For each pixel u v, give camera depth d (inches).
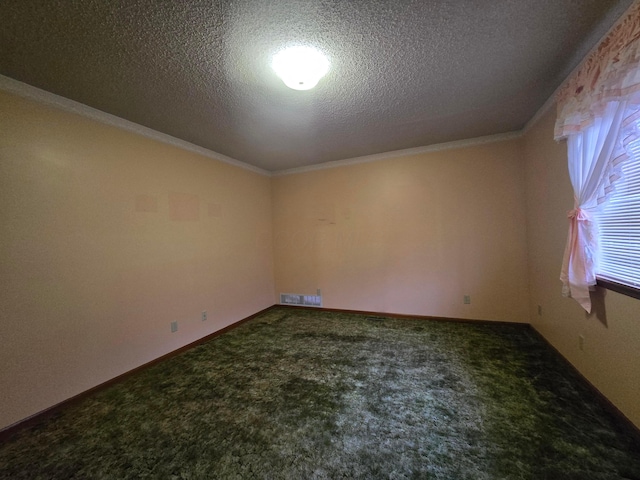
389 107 91.1
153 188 104.8
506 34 58.8
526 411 66.9
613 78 52.2
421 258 141.0
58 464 56.9
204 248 127.2
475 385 79.0
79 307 81.7
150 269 102.9
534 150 106.0
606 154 59.5
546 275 100.7
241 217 152.2
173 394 81.1
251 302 158.2
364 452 56.7
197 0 47.6
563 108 75.5
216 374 92.3
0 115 67.7
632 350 57.0
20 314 70.1
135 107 86.1
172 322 110.7
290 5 49.3
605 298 65.9
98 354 85.8
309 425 65.5
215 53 61.6
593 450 54.5
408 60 66.8
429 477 50.2
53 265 76.4
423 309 141.6
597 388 70.0
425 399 73.7
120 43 57.5
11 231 69.0
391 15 52.6
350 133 113.9
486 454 54.9
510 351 99.6
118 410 74.3
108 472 54.4
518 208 122.1
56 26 52.1
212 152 133.1
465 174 130.6
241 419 68.7
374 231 151.2
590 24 56.1
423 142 130.3
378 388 80.0
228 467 54.4
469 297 132.3
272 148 129.9
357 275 156.7
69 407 76.4
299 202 170.7
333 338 120.3
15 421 68.1
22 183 71.1
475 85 79.6
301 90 75.9
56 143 77.7
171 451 59.1
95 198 86.6
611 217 64.3
